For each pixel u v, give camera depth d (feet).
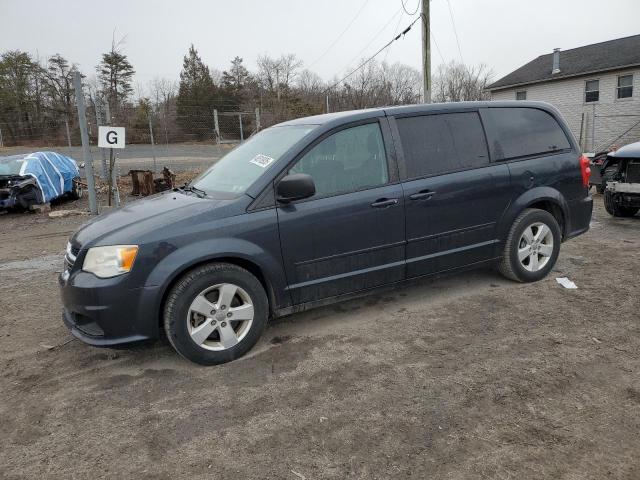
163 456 8.70
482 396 10.06
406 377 10.98
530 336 12.73
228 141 96.02
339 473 8.07
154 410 10.14
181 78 192.75
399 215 13.62
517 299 15.28
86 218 36.65
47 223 35.35
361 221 13.12
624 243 21.77
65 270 12.23
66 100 141.08
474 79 173.27
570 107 85.56
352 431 9.14
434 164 14.33
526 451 8.38
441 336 12.99
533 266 16.46
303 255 12.56
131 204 13.98
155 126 96.27
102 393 10.92
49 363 12.56
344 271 13.17
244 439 9.06
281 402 10.21
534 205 16.65
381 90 141.59
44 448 9.07
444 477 7.86
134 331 11.21
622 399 9.76
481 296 15.67
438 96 172.24
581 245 21.65
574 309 14.35
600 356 11.52
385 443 8.75
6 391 11.22
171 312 11.31
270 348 12.73
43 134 109.09
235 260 12.09
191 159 83.87
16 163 40.96
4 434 9.55
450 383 10.62
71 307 11.44
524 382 10.51
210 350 11.76
